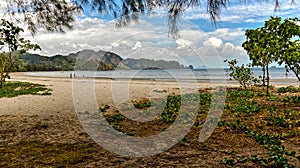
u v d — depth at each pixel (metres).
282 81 33.03
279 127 8.41
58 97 17.03
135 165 5.39
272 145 6.58
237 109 11.31
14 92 20.03
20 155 5.95
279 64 11.55
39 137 7.46
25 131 8.13
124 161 5.63
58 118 10.18
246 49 15.92
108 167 5.29
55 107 12.95
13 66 23.58
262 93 16.84
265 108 11.53
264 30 13.06
